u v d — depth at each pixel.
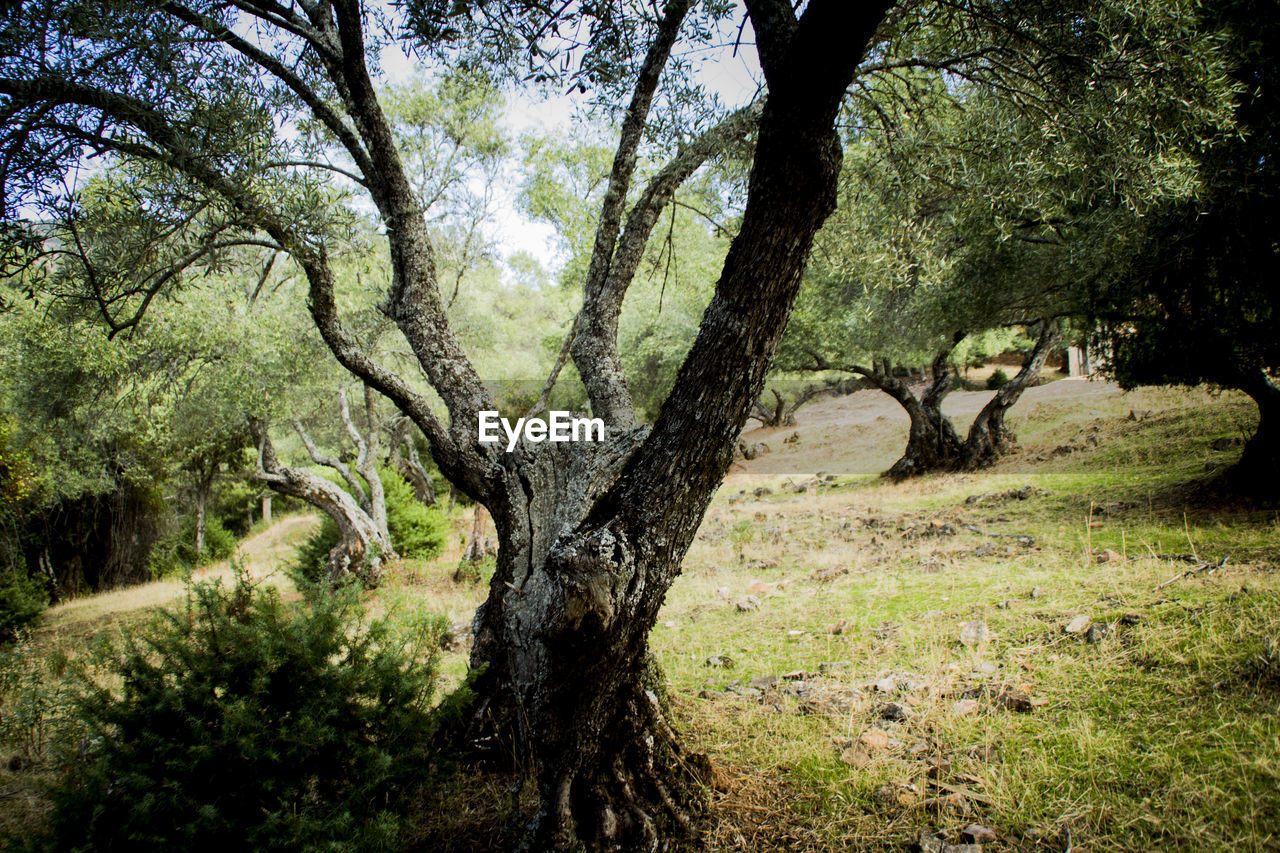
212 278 9.49
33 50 2.88
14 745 4.25
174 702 2.62
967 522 8.44
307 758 2.73
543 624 2.30
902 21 4.40
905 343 12.33
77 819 2.47
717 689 4.32
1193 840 2.22
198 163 3.16
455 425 3.68
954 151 5.32
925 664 4.01
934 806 2.72
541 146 10.29
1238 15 4.89
